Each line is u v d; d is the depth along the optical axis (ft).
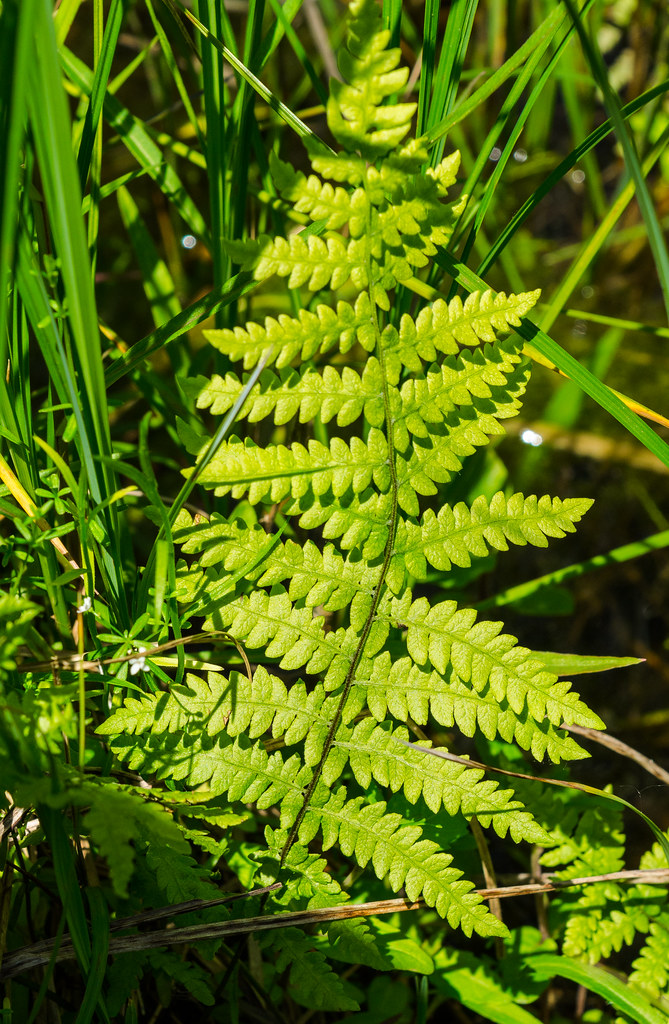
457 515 2.87
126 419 4.24
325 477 2.83
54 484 2.84
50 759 2.72
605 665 3.07
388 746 2.89
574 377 2.93
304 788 2.88
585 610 4.26
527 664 2.85
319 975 2.87
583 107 5.19
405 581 2.96
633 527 4.46
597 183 4.64
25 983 2.93
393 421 2.84
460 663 2.86
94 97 2.88
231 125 3.01
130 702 2.84
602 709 4.00
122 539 3.12
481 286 2.91
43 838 2.89
